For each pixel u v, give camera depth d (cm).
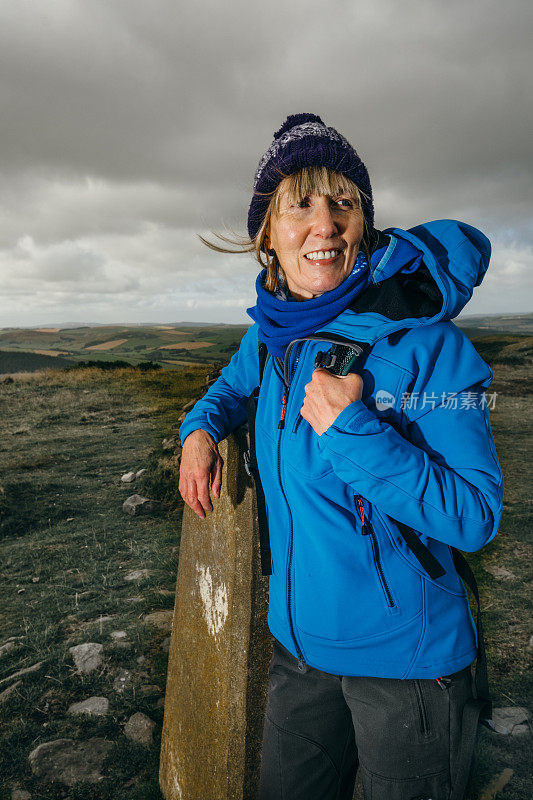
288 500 110
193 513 193
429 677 102
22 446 941
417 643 102
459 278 101
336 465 97
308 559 107
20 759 241
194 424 150
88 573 446
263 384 126
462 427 97
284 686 122
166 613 371
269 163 114
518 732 239
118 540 516
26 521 573
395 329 99
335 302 107
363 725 107
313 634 109
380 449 91
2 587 429
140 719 264
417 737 103
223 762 164
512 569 408
